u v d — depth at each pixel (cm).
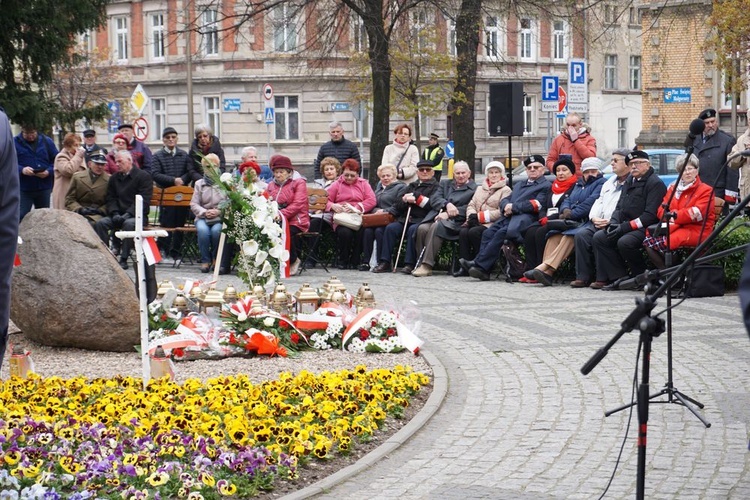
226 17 2948
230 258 1867
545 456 741
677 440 772
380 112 2675
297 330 1123
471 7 2850
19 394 855
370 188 1939
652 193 1523
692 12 3372
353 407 823
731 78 3228
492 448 764
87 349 1121
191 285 1202
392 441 774
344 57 5278
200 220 1886
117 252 2003
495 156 6081
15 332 1216
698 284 627
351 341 1124
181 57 5797
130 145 2150
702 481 677
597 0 2831
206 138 2086
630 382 955
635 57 6956
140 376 985
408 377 940
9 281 497
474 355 1098
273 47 5550
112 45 6091
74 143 1981
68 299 1099
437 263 1873
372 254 1895
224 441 713
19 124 2375
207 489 637
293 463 693
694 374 985
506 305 1434
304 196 1841
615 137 6919
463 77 2889
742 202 511
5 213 491
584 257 1602
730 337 1162
